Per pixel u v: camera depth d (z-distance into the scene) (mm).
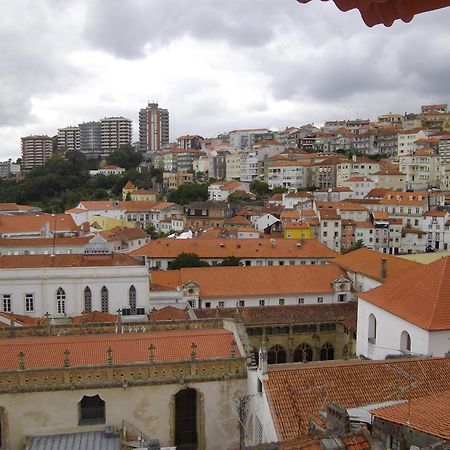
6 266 82688
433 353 54812
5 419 44656
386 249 187750
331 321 92375
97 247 89812
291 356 91688
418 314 57844
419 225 192250
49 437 44594
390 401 38219
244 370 48344
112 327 56750
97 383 45781
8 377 44562
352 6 6297
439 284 59594
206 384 47719
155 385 46812
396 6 6176
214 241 143250
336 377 43219
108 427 45562
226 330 54469
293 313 92938
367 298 68250
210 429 48125
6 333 54281
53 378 45250
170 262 137375
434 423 26375
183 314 75000
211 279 102562
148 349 49562
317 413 37688
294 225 176750
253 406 45625
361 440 28859
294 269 106938
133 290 84125
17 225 174250
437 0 6039
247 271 105375
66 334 55594
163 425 47281
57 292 82375
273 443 31969
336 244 185250
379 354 64938
